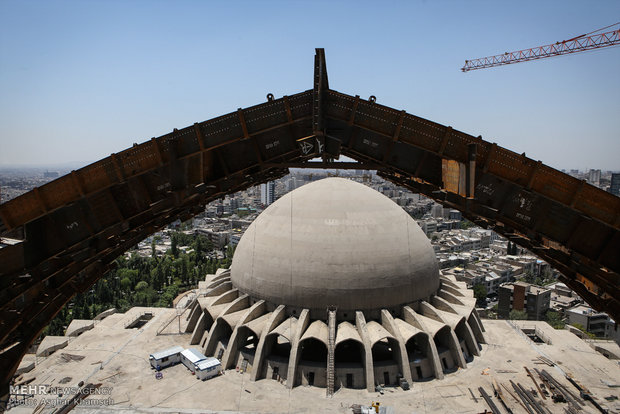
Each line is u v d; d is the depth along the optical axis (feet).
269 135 116.47
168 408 171.32
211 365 192.13
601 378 200.13
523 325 271.90
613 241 99.40
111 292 456.86
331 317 188.65
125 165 104.83
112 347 229.66
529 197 105.50
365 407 166.40
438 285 228.43
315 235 206.39
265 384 184.85
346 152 120.06
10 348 106.11
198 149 106.63
